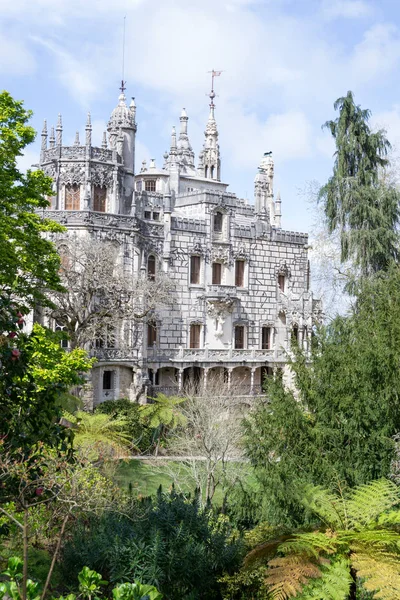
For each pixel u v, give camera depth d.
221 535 23.86
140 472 50.31
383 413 28.55
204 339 82.75
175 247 80.50
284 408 28.88
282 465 27.77
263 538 24.45
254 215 90.44
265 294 89.25
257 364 84.25
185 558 22.05
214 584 23.09
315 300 91.38
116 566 21.67
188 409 63.16
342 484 26.16
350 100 61.50
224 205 84.62
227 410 57.81
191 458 46.69
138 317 65.81
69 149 71.50
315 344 31.64
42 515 25.48
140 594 13.52
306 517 25.92
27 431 20.39
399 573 16.62
